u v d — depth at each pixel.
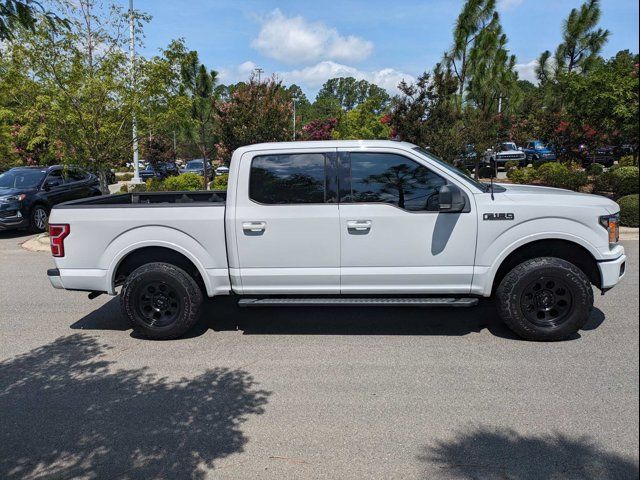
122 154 12.00
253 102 17.75
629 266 7.91
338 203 4.86
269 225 4.86
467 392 3.89
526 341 4.93
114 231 5.06
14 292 7.21
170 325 5.12
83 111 10.83
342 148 4.86
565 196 4.84
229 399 3.88
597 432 3.29
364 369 4.38
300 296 5.09
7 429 3.50
